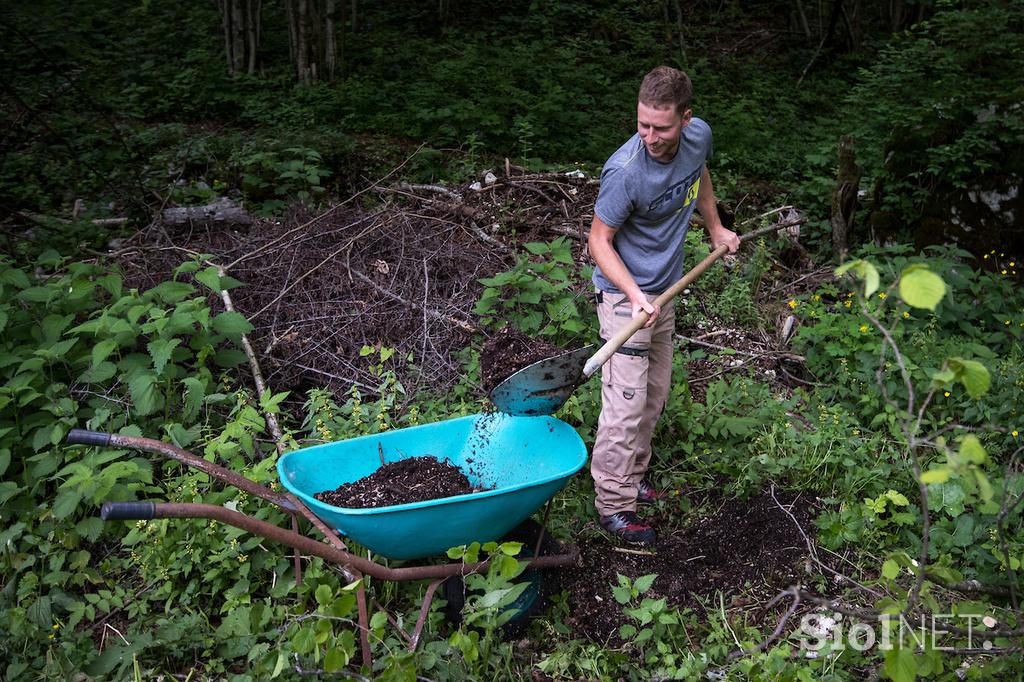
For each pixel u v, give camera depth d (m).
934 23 9.80
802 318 5.63
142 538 3.53
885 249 5.82
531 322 4.84
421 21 12.87
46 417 4.04
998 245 6.30
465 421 3.62
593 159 8.66
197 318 4.25
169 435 3.94
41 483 3.90
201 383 4.06
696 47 13.16
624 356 3.51
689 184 3.42
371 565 2.96
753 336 5.50
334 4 10.59
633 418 3.57
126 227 6.46
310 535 3.56
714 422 4.35
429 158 7.79
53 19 10.30
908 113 8.08
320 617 2.65
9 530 3.57
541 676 3.16
